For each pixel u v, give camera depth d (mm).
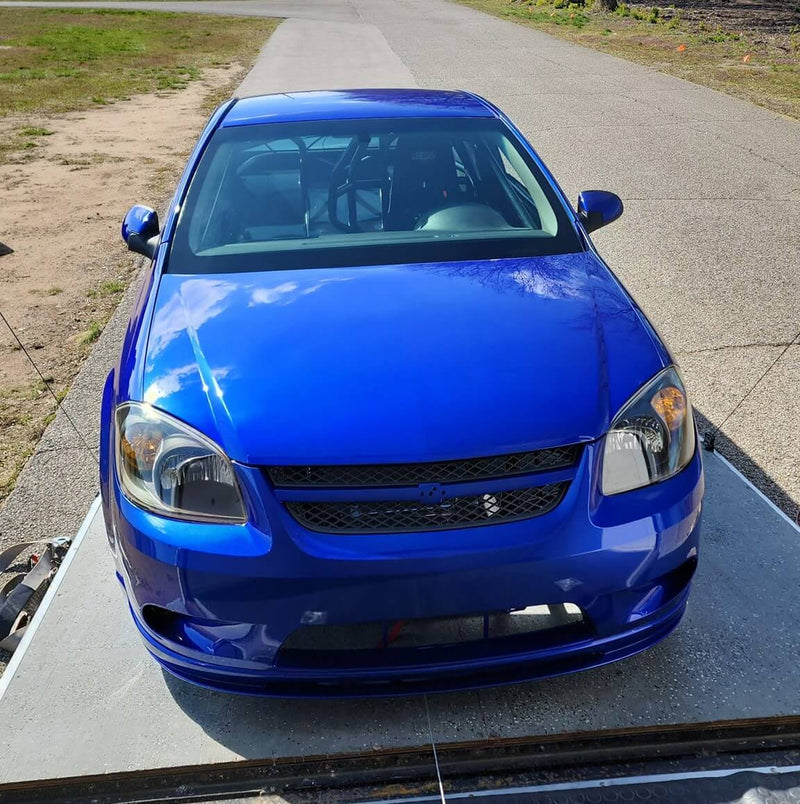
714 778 2049
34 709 2256
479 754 2127
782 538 2838
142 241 3213
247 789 2061
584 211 3328
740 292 5254
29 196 8328
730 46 20656
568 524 1927
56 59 21000
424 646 1985
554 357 2166
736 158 9000
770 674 2309
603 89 13984
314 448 1923
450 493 1896
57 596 2654
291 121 3359
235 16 34656
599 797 2008
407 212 2984
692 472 2115
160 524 1964
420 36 23734
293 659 1970
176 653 2045
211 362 2172
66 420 3891
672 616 2145
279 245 2809
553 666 2062
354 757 2109
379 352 2170
